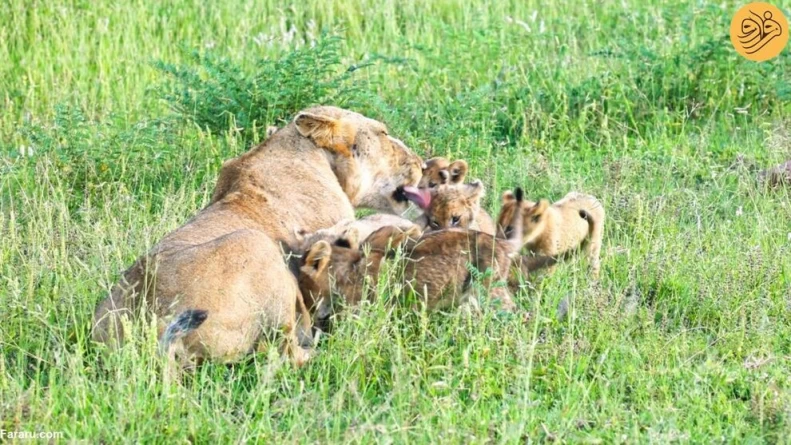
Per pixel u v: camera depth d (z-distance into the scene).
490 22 24.62
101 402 11.20
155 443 10.71
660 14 23.73
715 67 21.16
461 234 12.82
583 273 13.92
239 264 11.60
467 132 18.41
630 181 17.42
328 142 13.59
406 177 14.34
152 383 11.12
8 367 12.29
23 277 13.59
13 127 20.08
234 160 13.43
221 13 25.31
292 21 25.05
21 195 16.53
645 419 11.25
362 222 13.55
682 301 13.62
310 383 11.87
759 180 17.22
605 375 11.95
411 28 24.83
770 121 20.38
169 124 18.89
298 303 12.36
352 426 10.95
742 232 15.59
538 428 11.03
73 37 23.77
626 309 13.05
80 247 14.38
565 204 14.41
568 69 21.89
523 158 18.27
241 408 11.40
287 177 13.27
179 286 11.54
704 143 18.78
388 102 20.97
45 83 21.64
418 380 11.71
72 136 17.75
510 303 12.77
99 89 22.02
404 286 12.53
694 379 11.75
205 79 22.62
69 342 12.44
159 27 24.88
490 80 21.39
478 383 11.68
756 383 11.62
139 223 15.45
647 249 14.67
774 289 13.78
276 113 18.75
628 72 21.23
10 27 23.98
